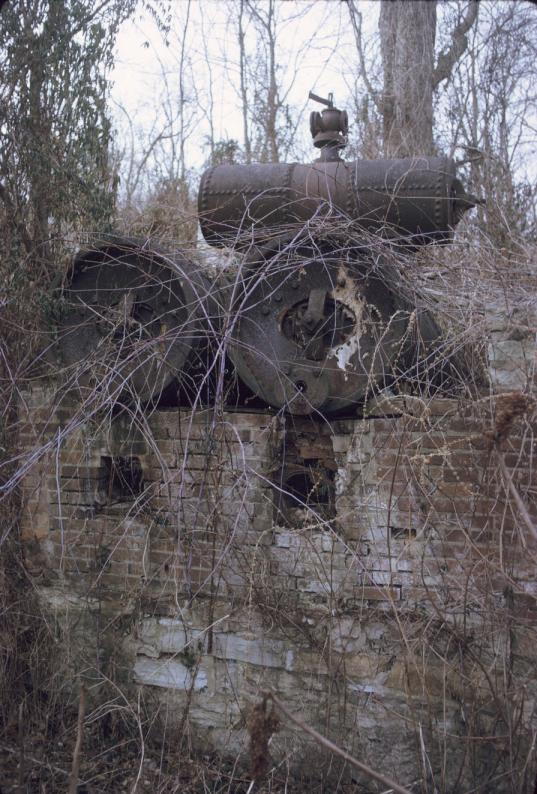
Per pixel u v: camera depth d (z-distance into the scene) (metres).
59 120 4.05
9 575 3.91
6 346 3.87
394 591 3.27
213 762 3.50
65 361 3.87
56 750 3.55
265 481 3.48
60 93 4.05
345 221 3.66
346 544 3.31
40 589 3.90
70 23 4.07
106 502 3.89
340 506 3.41
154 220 4.76
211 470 3.54
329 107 4.48
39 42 3.96
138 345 3.49
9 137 3.93
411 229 4.00
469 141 9.29
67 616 3.83
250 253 3.60
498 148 9.05
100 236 3.90
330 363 3.41
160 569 3.67
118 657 3.74
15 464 3.90
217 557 3.52
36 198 3.97
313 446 3.55
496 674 3.10
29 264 3.96
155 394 3.59
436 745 3.17
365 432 3.37
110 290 3.79
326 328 3.48
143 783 3.33
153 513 3.69
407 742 3.21
